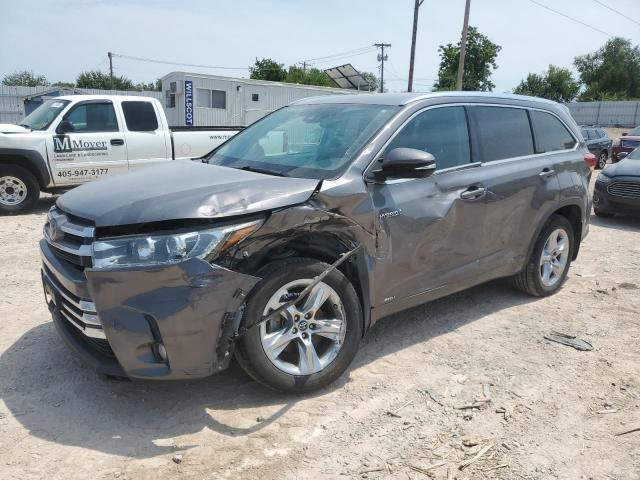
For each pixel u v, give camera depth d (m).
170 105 24.64
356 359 3.85
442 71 42.81
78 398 3.24
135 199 2.94
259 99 24.84
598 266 6.48
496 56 41.91
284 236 3.03
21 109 27.56
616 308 5.00
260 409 3.18
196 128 10.56
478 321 4.59
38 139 8.91
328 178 3.35
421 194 3.74
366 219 3.39
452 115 4.14
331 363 3.33
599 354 4.04
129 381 3.03
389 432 3.00
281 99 25.48
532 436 3.01
